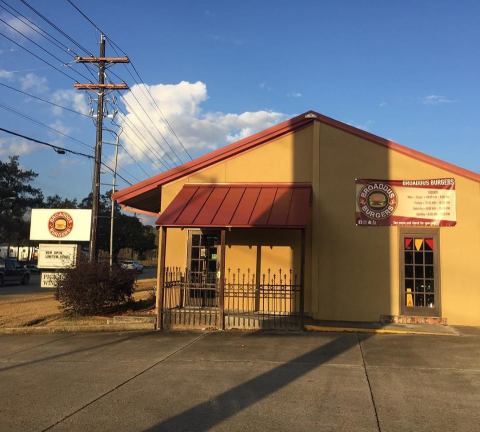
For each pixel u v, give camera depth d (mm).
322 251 12758
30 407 6348
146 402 6473
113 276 13938
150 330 11898
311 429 5453
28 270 34375
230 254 13359
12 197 61812
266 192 12891
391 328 11453
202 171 13633
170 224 11852
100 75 24391
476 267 12102
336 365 8211
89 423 5742
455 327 11773
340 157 12906
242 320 11906
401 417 5781
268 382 7277
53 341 10922
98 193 23547
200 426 5590
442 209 12328
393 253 12477
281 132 13273
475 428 5441
